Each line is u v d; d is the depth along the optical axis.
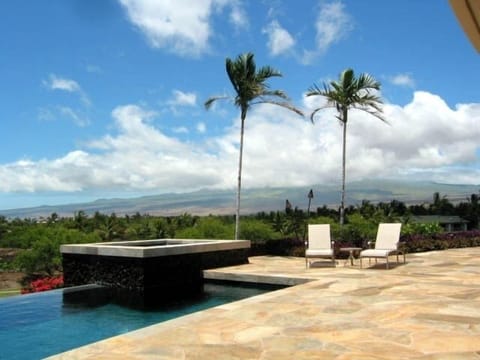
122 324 6.79
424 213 39.66
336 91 15.38
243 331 4.84
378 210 23.45
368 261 11.86
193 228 17.02
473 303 6.10
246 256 12.13
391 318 5.33
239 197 14.84
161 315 7.37
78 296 9.01
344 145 15.84
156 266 9.50
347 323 5.12
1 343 5.78
